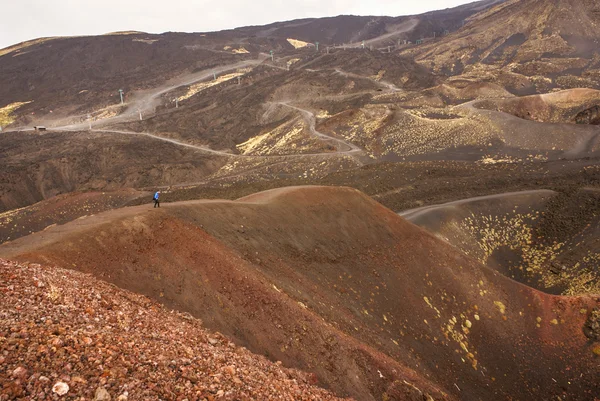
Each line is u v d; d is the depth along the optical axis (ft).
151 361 24.75
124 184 346.95
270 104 568.41
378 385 52.90
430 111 424.87
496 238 181.27
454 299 104.32
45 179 371.15
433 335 90.84
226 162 385.29
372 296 88.89
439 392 61.87
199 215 75.72
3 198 343.46
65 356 21.27
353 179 279.90
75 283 32.99
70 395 18.71
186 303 45.93
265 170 334.24
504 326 105.40
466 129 362.74
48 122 636.07
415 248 110.42
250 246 75.20
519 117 405.59
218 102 619.67
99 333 25.25
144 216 56.13
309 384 37.91
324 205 107.04
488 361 94.89
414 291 98.58
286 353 47.21
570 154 305.73
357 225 106.83
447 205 197.16
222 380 26.73
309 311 58.80
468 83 583.58
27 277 29.27
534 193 203.62
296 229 93.09
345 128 421.59
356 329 70.59
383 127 391.86
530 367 97.19
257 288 54.34
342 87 593.01
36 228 221.05
